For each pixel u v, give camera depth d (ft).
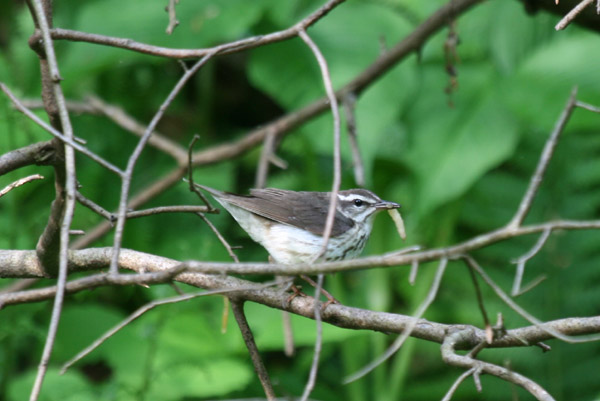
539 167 18.80
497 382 40.70
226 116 53.42
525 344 21.18
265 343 34.14
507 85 41.81
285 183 47.80
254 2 40.81
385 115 40.34
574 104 19.57
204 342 35.50
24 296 18.06
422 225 43.14
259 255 43.45
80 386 34.58
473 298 42.47
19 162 21.45
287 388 38.91
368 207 34.86
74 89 47.01
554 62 41.68
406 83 41.16
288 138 46.19
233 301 23.43
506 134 40.78
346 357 39.93
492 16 44.19
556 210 43.34
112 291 43.01
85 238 37.83
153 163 46.65
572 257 42.78
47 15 21.59
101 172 44.57
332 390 42.04
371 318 22.53
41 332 36.88
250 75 41.39
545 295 42.34
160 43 39.47
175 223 42.57
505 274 43.06
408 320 22.03
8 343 38.11
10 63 42.60
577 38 42.47
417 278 42.55
